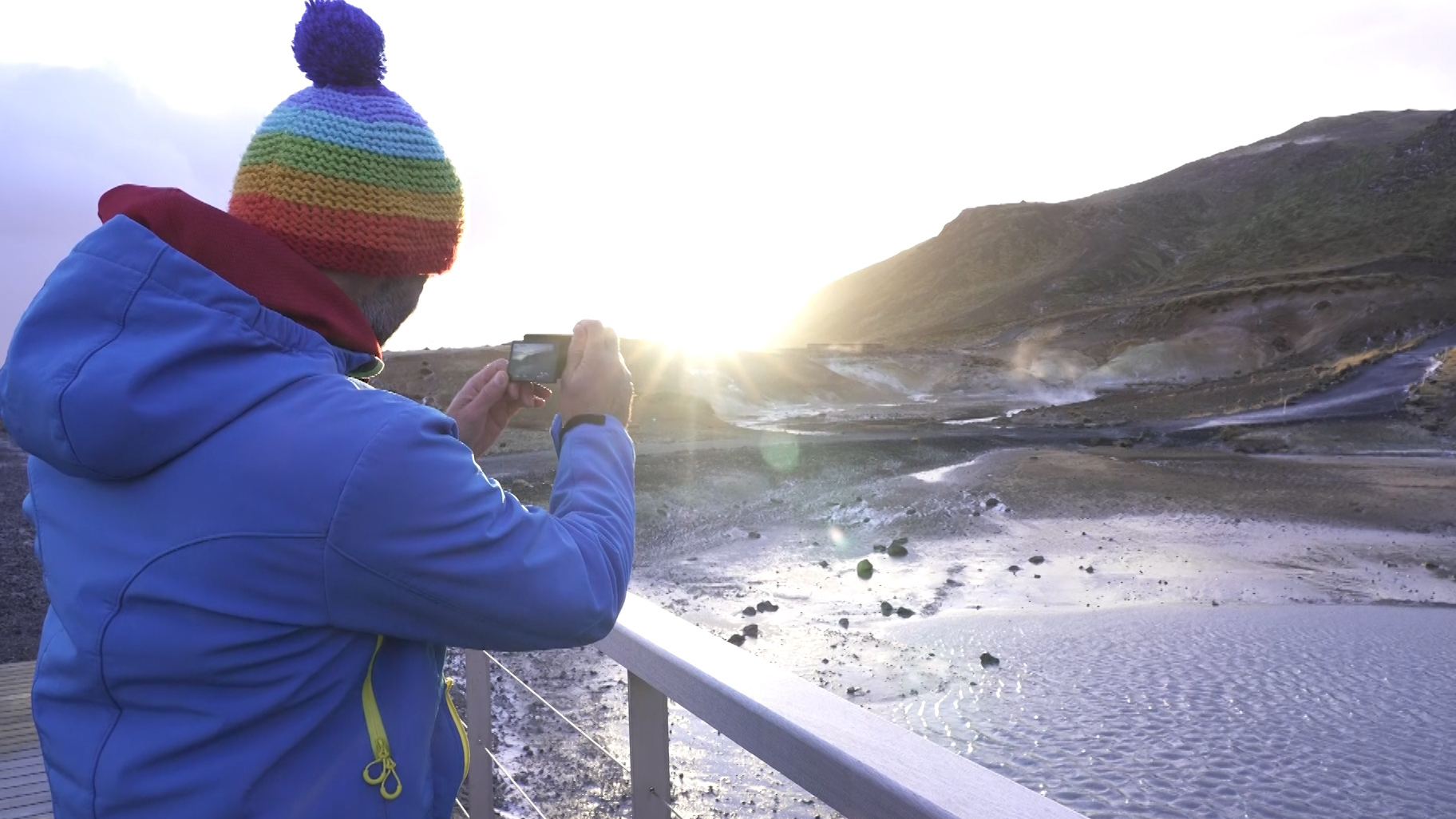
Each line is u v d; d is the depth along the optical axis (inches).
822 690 47.7
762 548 845.8
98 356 31.6
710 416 1806.1
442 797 41.8
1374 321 3777.1
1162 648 533.6
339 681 35.1
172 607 33.1
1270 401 2176.4
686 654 53.5
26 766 132.0
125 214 34.7
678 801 291.3
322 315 36.5
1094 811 346.3
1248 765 381.1
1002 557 804.0
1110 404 2465.6
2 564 491.8
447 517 33.5
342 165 36.2
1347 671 494.6
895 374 3528.5
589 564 37.9
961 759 39.2
